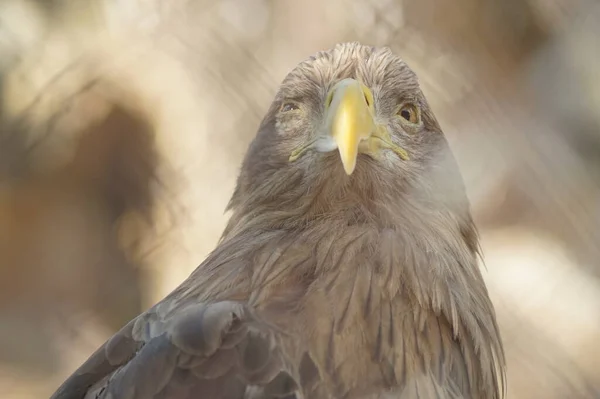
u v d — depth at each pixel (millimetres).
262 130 5660
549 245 13453
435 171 5473
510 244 13406
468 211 5672
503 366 5219
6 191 12914
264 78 12086
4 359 11547
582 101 14680
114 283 12969
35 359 11742
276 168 5383
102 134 12891
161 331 4457
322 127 5164
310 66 5504
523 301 12523
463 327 4820
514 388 11641
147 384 4164
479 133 13633
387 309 4551
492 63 13875
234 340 4258
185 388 4133
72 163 13078
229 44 12234
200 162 12555
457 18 13211
